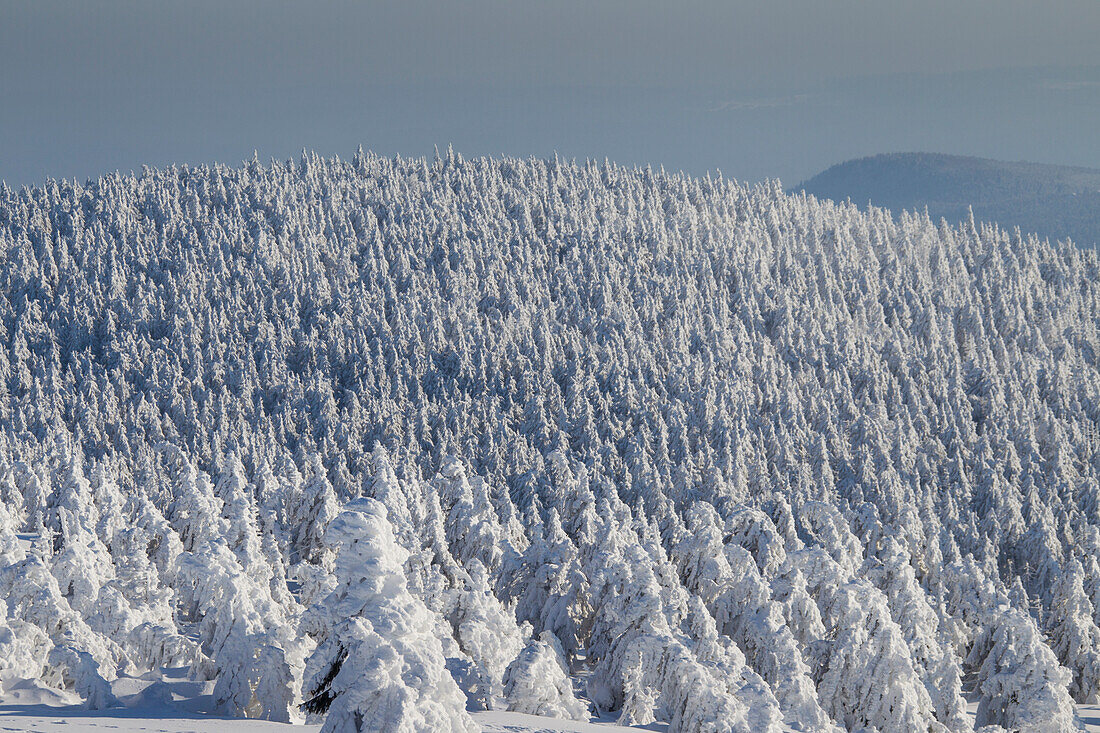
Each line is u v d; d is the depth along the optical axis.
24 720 72.69
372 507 71.69
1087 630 189.00
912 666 128.38
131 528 143.00
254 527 154.50
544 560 162.62
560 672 101.31
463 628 114.81
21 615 96.75
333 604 70.00
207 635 96.19
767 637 138.12
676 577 143.62
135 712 80.81
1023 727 136.88
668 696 104.75
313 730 76.94
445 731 67.56
